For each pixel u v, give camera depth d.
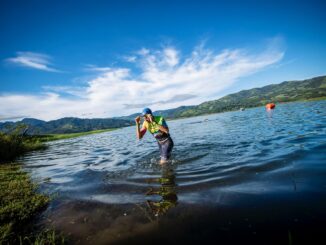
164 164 7.31
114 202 4.48
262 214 3.27
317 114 20.33
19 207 4.51
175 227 3.24
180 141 12.69
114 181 5.97
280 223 2.98
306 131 10.52
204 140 12.02
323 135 8.86
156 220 3.52
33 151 18.30
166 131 7.52
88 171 7.66
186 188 4.78
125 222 3.60
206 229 3.07
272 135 10.71
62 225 3.75
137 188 5.18
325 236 2.59
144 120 7.70
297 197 3.66
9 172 8.78
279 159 6.06
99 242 3.14
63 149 18.14
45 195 5.37
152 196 4.57
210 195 4.23
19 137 19.45
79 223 3.75
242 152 7.66
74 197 5.05
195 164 6.79
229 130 16.38
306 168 5.04
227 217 3.32
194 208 3.76
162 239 2.98
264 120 22.03
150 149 11.36
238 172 5.41
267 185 4.36
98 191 5.31
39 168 9.48
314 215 3.05
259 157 6.60
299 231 2.75
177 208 3.85
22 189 5.89
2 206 4.67
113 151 12.59
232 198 3.96
